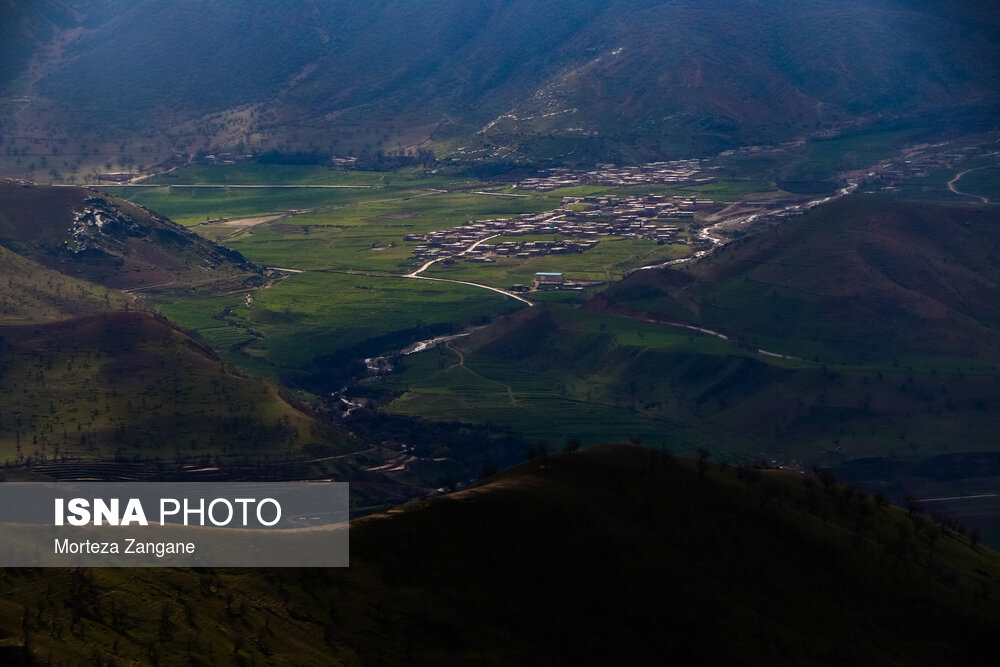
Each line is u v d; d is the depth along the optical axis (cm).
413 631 18838
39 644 16162
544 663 19038
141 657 16488
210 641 17200
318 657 17625
